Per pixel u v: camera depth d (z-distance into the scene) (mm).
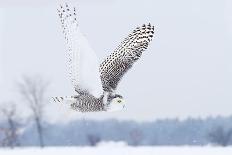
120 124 85500
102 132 82812
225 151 42781
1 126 68438
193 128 85312
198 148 48375
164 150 44594
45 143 73938
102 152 42156
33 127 71062
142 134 87625
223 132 81688
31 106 70438
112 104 8547
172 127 88125
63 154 42000
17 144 67875
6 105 68750
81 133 80250
